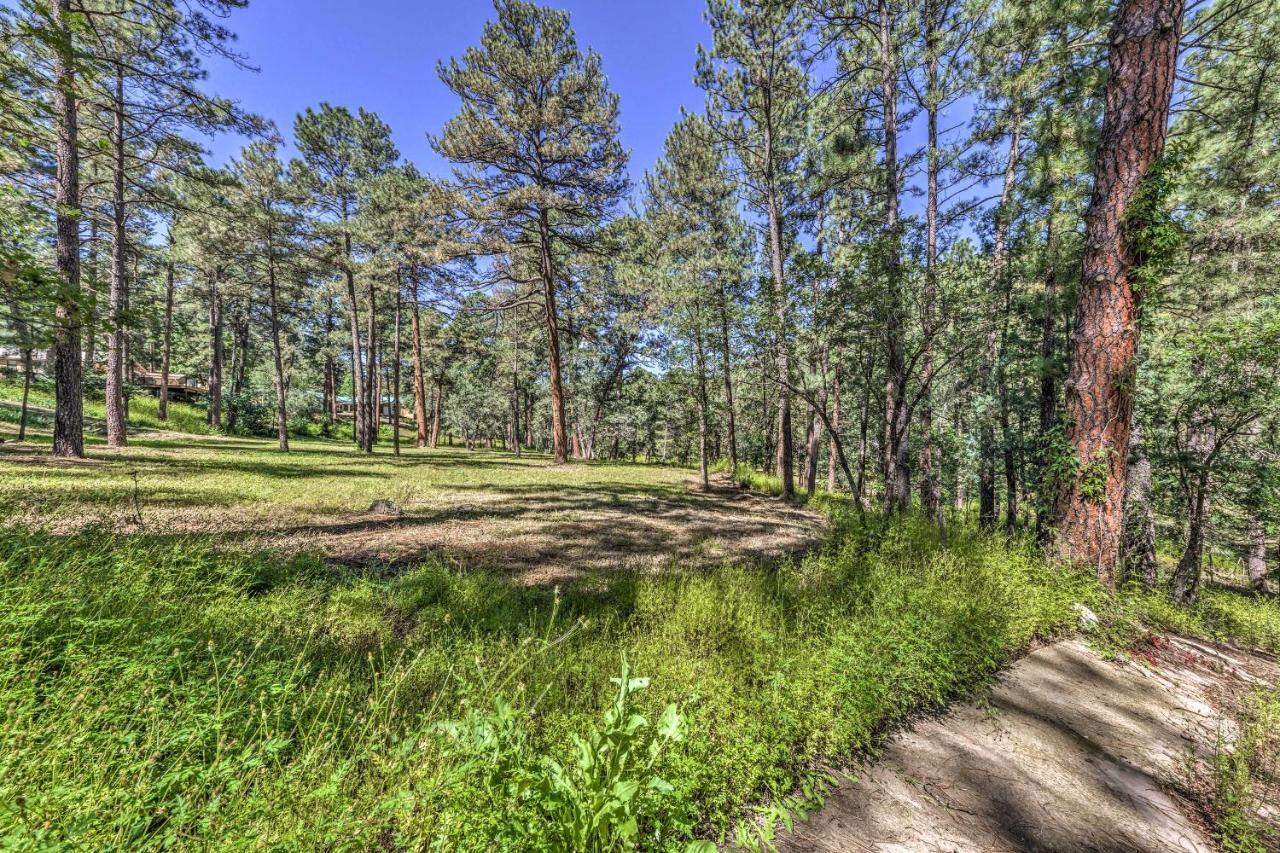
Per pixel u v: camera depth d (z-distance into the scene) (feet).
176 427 84.84
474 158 63.67
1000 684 11.80
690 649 11.84
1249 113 31.37
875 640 11.25
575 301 95.40
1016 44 32.68
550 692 8.99
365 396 81.10
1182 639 16.66
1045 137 33.42
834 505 47.39
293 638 10.66
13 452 37.52
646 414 111.34
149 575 11.97
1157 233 16.51
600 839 5.02
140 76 37.01
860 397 45.70
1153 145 16.87
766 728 8.04
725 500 49.32
